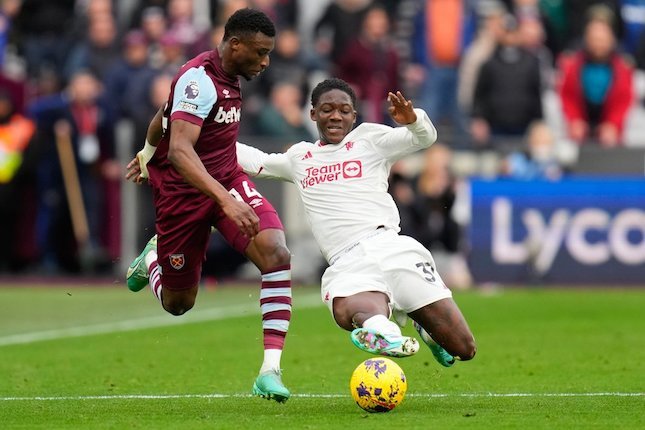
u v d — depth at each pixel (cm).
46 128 6875
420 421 2716
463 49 7431
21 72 7725
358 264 2992
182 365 3922
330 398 3189
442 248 6500
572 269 6456
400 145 3072
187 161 2900
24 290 6588
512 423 2692
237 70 3012
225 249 6694
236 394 3281
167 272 3188
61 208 6944
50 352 4253
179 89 2953
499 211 6475
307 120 7300
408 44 8012
